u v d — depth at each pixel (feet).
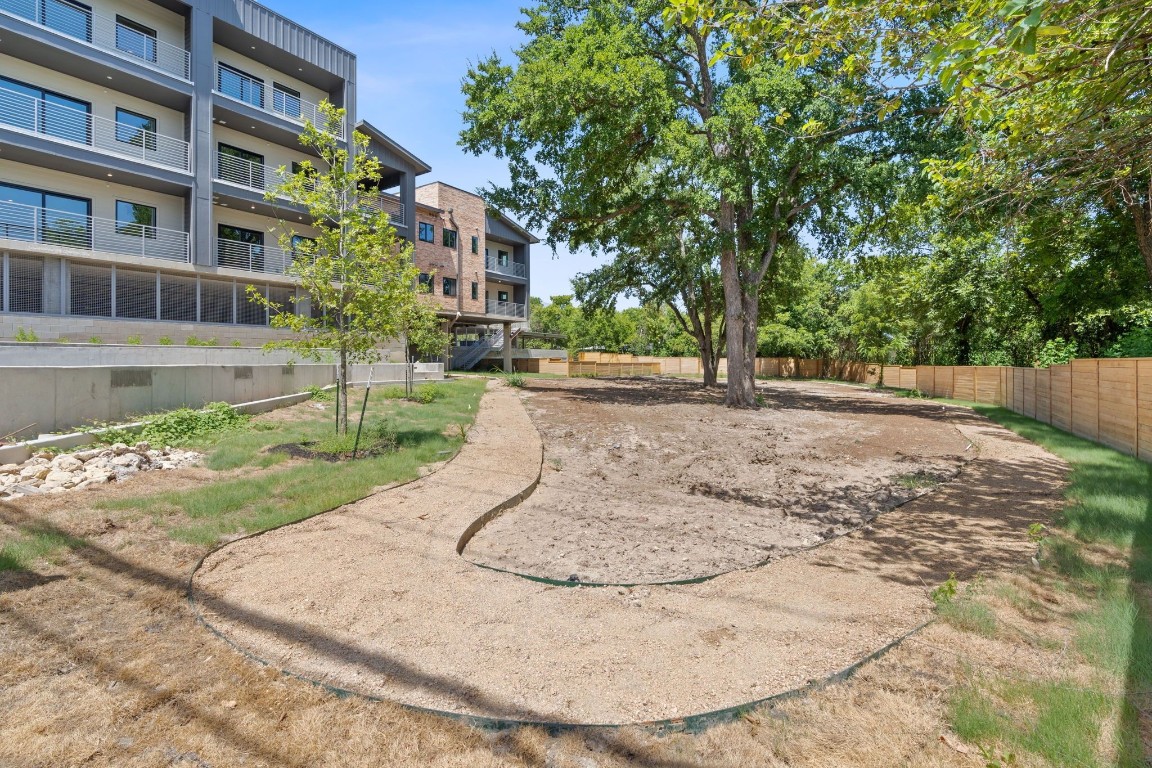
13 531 15.89
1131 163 20.66
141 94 63.36
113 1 61.41
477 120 59.52
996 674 9.95
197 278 65.21
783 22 16.78
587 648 11.06
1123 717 8.61
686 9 15.88
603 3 59.00
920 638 11.40
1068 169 19.38
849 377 142.10
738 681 9.86
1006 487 26.66
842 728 8.56
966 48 11.11
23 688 9.14
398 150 90.43
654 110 51.31
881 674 10.05
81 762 7.58
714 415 53.52
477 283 117.39
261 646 10.72
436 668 10.15
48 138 54.34
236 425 34.22
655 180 63.41
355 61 82.23
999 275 69.36
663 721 8.72
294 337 71.15
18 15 53.72
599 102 51.42
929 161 27.45
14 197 56.34
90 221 60.44
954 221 28.12
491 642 11.19
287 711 8.82
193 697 9.09
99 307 58.75
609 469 31.71
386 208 89.51
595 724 8.64
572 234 70.64
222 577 13.80
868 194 53.21
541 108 51.55
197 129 64.49
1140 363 31.60
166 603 12.37
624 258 86.12
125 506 18.37
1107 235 46.34
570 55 54.08
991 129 24.91
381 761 7.80
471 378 85.51
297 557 15.21
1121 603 12.34
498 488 24.02
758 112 50.78
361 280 29.55
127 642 10.71
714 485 28.84
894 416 56.95
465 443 32.81
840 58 46.42
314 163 82.17
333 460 26.58
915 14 15.69
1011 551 17.28
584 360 146.61
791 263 83.25
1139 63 14.66
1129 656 10.28
